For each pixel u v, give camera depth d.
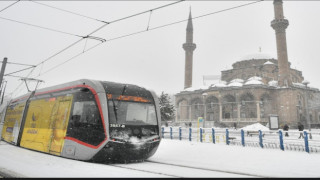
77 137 8.39
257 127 22.12
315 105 51.22
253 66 61.34
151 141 8.51
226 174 6.55
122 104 8.41
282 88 49.16
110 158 7.93
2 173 6.08
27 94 13.23
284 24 50.03
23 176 5.63
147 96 9.25
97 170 6.37
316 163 8.33
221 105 52.28
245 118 49.22
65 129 8.96
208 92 54.50
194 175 6.30
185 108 63.44
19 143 12.30
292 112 47.69
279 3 50.91
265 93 49.53
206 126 51.09
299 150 11.57
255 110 51.16
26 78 16.61
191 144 13.99
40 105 11.23
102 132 7.78
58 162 7.59
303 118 49.94
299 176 6.39
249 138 16.94
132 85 9.23
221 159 9.33
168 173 6.52
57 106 9.88
